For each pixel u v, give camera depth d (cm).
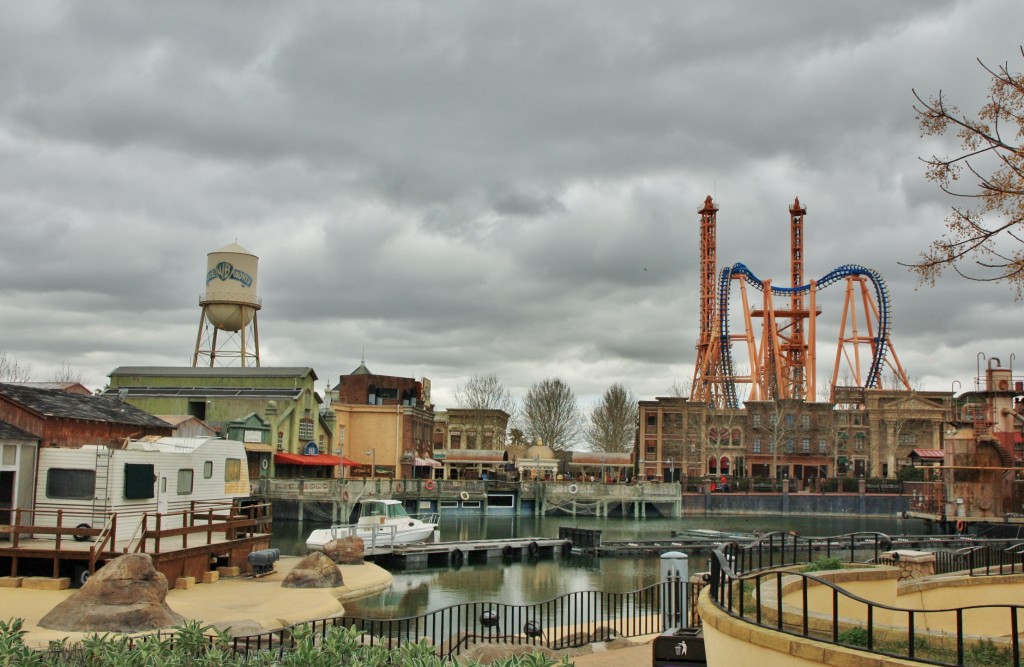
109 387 11569
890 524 11656
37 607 3447
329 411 12812
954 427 10800
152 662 1702
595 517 11806
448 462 13638
